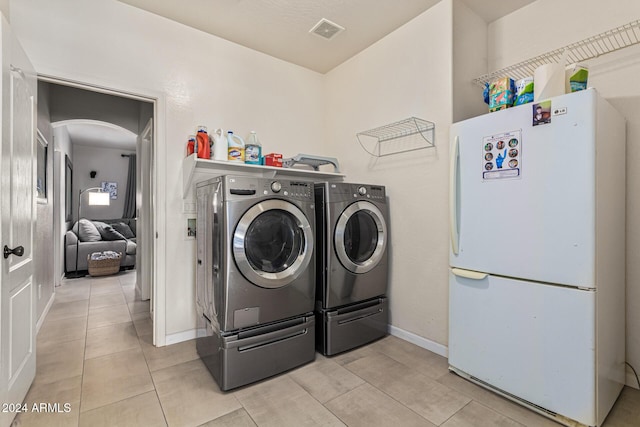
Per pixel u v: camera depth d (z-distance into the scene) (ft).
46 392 6.03
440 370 6.90
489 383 5.96
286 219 7.09
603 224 4.99
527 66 7.43
